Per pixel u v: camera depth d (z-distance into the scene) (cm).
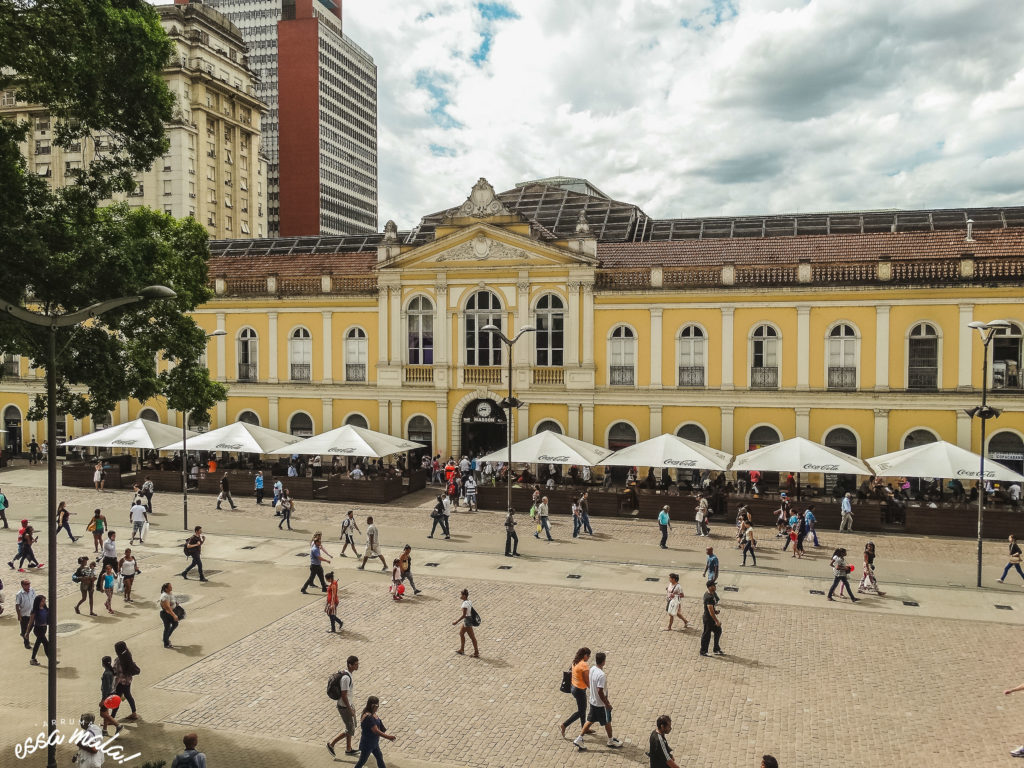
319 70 12525
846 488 3484
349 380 4219
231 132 8919
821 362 3512
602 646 1800
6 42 1570
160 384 2453
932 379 3388
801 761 1288
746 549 2464
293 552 2639
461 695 1546
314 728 1412
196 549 2303
